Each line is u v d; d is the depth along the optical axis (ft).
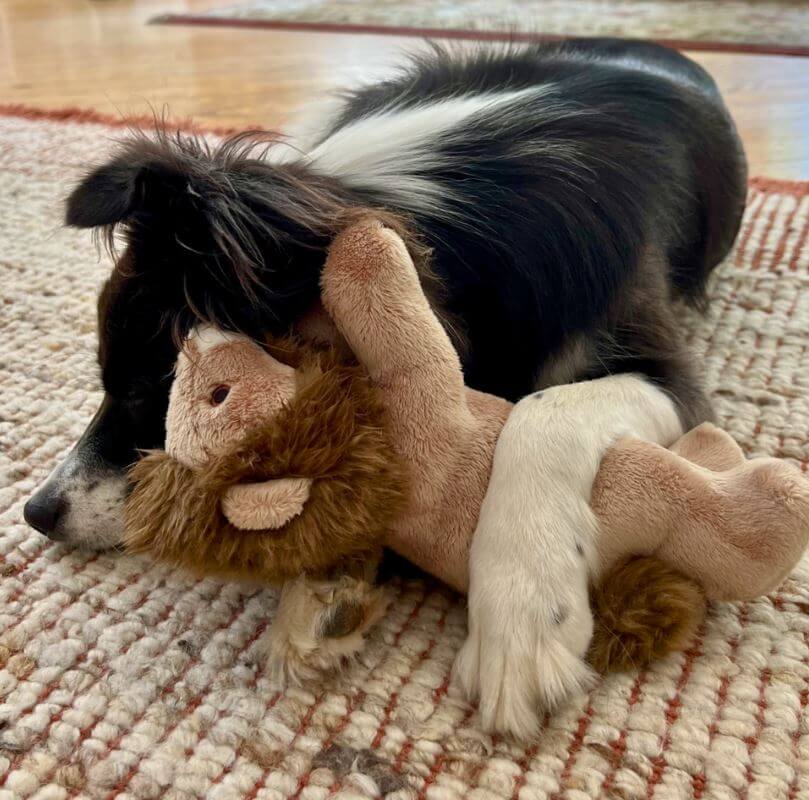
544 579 1.45
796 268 3.00
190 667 1.56
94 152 4.02
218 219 1.36
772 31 6.30
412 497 1.49
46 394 2.34
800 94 4.98
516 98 2.06
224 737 1.43
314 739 1.42
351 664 1.54
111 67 6.10
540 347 1.87
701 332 2.62
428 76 2.35
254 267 1.39
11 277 2.98
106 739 1.43
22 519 1.92
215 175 1.42
